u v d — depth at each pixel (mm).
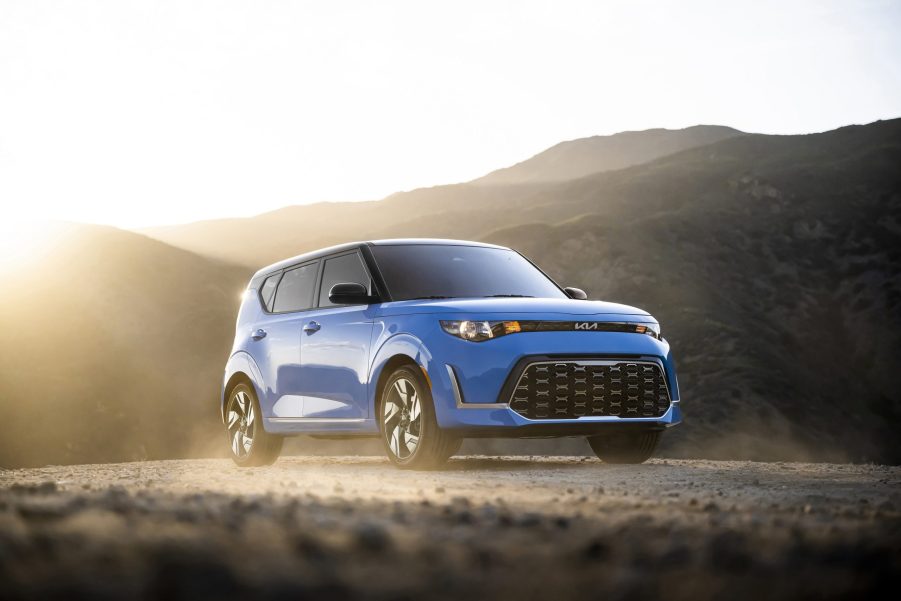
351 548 2484
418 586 2014
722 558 2387
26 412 79188
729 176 132250
